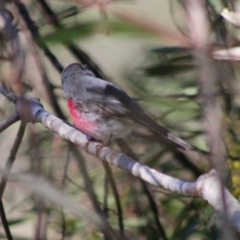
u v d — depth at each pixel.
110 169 8.29
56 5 10.02
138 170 5.96
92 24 2.27
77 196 9.02
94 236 8.90
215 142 2.46
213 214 6.79
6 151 9.66
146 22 2.23
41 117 7.70
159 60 9.50
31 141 8.93
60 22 8.23
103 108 8.37
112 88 8.51
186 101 7.64
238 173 8.13
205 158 8.98
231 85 4.21
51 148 9.17
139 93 9.00
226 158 8.06
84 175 8.37
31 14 10.12
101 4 2.99
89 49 10.21
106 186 8.76
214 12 7.29
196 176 9.23
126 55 9.98
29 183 3.12
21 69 4.62
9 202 9.26
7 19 4.52
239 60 4.93
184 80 9.03
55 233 9.00
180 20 6.09
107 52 10.05
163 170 9.50
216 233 8.23
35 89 9.58
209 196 4.50
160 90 9.13
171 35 2.29
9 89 7.55
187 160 9.30
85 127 8.63
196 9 2.31
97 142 7.29
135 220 9.11
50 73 12.36
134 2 6.21
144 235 9.18
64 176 8.38
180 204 9.27
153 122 7.99
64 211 8.95
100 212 8.13
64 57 11.56
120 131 8.37
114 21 2.22
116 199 8.31
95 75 9.78
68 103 8.98
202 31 2.30
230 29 7.12
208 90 2.31
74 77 8.97
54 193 3.08
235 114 8.62
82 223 8.84
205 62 2.31
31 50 8.93
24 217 9.02
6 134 9.65
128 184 9.08
